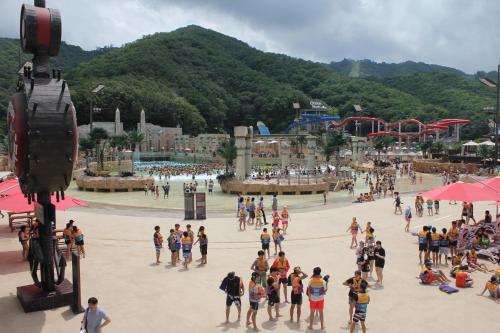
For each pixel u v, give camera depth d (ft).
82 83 595.47
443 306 47.26
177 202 151.84
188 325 42.16
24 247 64.69
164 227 91.25
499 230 73.51
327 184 177.37
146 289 52.42
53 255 50.14
